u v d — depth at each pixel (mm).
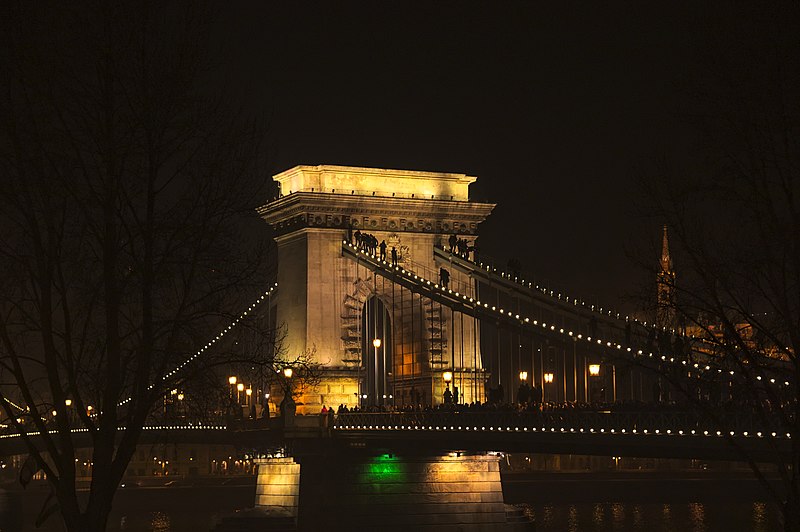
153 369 40344
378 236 109188
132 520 141750
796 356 38594
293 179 111062
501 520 94375
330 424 92125
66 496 35375
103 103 36875
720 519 140750
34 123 36094
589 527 133250
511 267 97938
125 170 37312
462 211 111500
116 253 36938
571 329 86438
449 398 91938
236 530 92938
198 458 191250
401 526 91875
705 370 51125
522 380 84312
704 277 41156
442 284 103000
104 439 36188
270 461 97812
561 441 64625
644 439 57750
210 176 38719
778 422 49062
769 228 39281
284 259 111125
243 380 95438
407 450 85250
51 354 35406
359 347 107562
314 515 91250
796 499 39156
